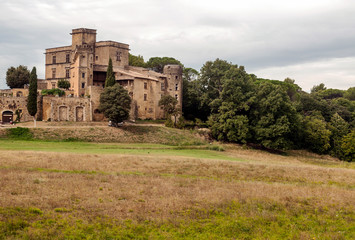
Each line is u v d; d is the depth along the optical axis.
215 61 102.31
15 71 99.88
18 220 19.19
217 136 85.12
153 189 27.30
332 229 21.61
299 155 80.25
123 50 103.25
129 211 21.86
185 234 19.52
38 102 75.81
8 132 60.81
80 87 86.44
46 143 58.06
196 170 39.06
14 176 28.33
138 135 73.31
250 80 90.81
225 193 27.05
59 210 21.28
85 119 79.00
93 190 25.84
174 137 77.19
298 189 30.36
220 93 86.69
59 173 31.39
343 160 82.69
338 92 178.75
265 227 21.33
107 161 40.19
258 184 31.98
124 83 89.75
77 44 99.62
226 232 20.16
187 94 105.00
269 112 80.12
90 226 19.31
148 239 18.69
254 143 85.56
